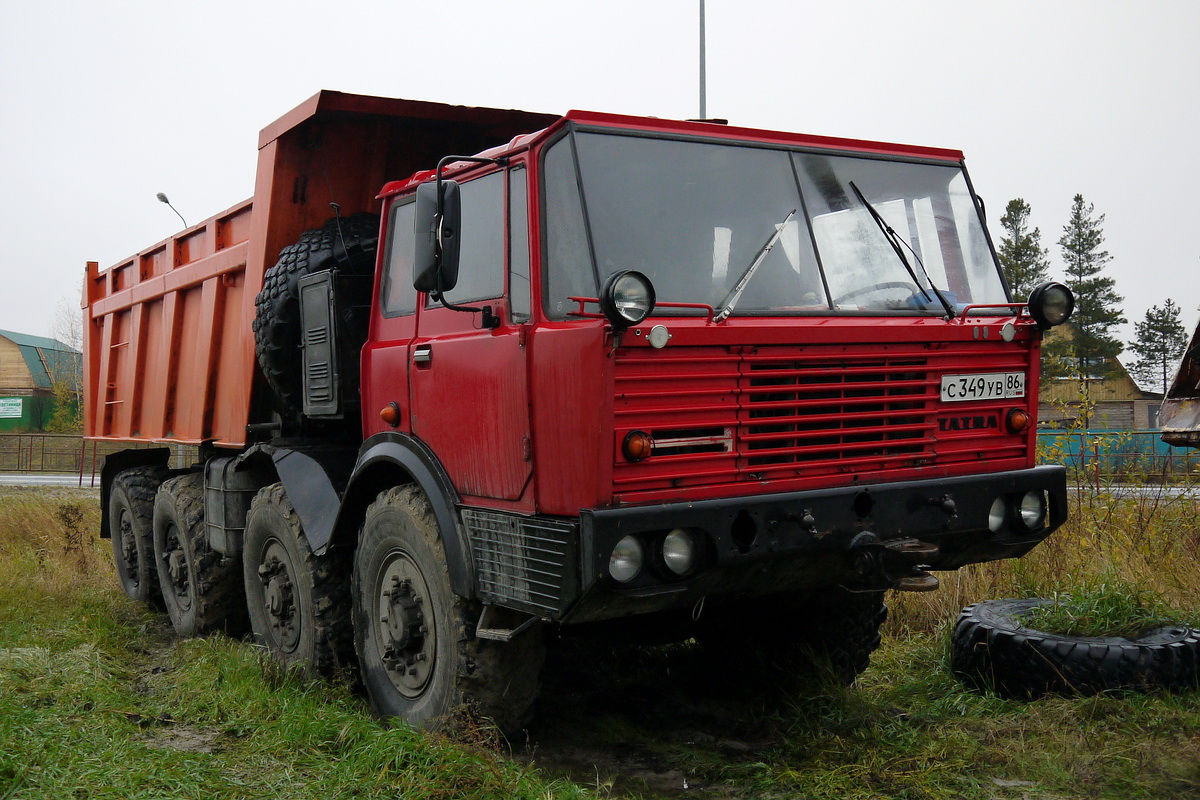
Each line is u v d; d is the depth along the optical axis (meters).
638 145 4.19
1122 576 6.47
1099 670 4.79
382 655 4.90
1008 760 4.23
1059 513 4.64
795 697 5.15
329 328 5.60
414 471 4.64
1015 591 6.66
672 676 5.82
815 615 5.34
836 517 4.01
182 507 7.45
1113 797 3.90
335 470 5.67
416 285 4.22
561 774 4.35
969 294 4.84
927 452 4.34
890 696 5.30
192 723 4.95
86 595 8.74
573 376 3.72
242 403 6.98
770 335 3.93
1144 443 11.16
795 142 4.59
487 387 4.23
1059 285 4.55
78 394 48.06
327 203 6.43
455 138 6.50
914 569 4.21
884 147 4.84
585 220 3.95
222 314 7.36
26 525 13.10
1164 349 50.97
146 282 8.84
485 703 4.33
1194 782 3.97
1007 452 4.59
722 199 4.29
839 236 4.50
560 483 3.80
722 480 3.87
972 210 5.02
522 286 4.12
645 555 3.70
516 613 4.30
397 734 4.13
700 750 4.59
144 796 3.74
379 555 4.93
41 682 5.49
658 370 3.73
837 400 4.11
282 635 5.84
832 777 4.10
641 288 3.57
